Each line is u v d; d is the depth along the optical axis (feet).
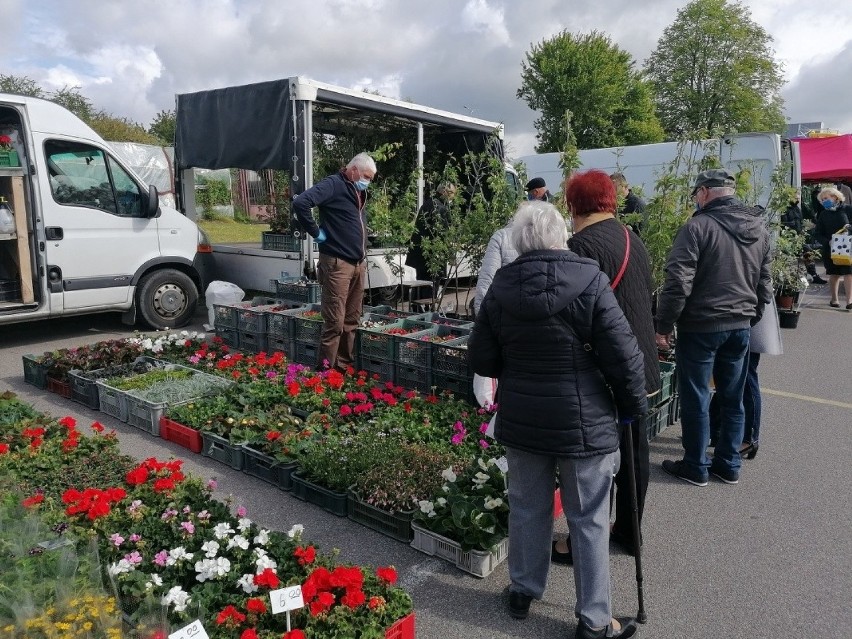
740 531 13.08
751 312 14.33
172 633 7.66
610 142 143.54
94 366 20.93
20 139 24.50
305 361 22.82
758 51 168.45
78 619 7.18
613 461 9.56
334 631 8.48
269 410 17.51
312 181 27.68
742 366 14.76
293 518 13.21
